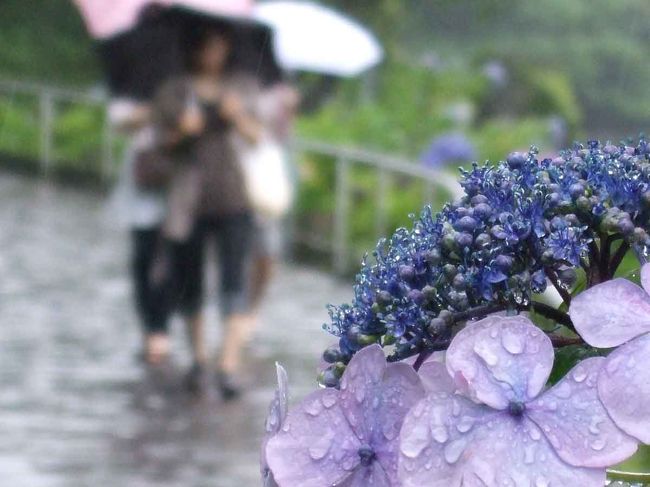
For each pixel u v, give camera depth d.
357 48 18.38
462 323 1.45
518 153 1.51
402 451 1.31
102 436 9.48
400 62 26.56
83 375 11.40
